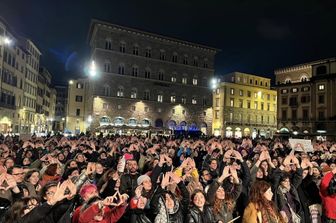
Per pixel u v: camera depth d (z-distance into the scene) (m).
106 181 7.98
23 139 20.34
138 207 6.21
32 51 75.75
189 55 73.88
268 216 5.53
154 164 9.95
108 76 63.78
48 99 105.06
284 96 78.62
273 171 8.38
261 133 89.25
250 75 90.19
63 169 10.23
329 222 7.80
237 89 85.94
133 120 65.44
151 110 67.62
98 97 62.34
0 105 52.56
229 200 7.12
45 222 4.79
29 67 73.19
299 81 78.00
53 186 5.62
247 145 18.58
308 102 72.44
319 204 8.51
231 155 9.48
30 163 11.67
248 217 5.61
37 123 84.50
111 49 64.56
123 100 64.69
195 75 74.12
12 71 59.19
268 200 5.72
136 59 67.06
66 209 4.97
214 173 9.83
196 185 7.70
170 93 70.50
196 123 73.06
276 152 14.89
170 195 6.39
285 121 77.25
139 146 15.59
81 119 88.31
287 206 7.36
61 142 17.75
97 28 63.50
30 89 74.81
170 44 71.38
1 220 5.57
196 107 73.44
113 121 63.31
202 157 14.28
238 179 7.56
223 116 82.81
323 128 67.69
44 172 8.86
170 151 14.61
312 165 9.29
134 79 66.50
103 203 5.37
